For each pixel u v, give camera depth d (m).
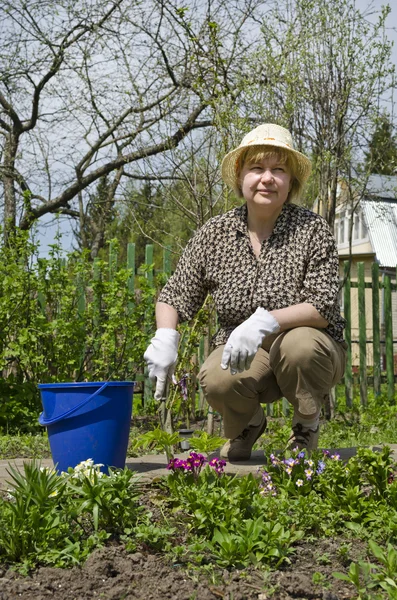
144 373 8.05
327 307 3.40
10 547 2.31
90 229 17.70
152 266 7.41
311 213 3.59
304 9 7.69
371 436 5.96
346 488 2.87
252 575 2.25
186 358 5.18
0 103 14.38
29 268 7.07
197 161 7.16
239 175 3.70
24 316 7.05
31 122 14.47
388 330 9.24
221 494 2.64
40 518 2.38
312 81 7.76
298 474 2.97
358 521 2.71
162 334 3.53
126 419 3.62
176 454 4.91
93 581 2.18
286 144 3.48
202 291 3.75
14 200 14.50
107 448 3.52
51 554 2.31
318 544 2.57
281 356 3.44
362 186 9.02
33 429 6.57
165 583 2.17
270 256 3.53
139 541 2.49
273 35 7.92
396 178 11.18
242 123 6.68
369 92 7.83
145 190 13.30
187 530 2.62
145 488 3.20
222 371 3.63
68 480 2.73
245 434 4.04
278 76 7.74
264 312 3.26
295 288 3.50
